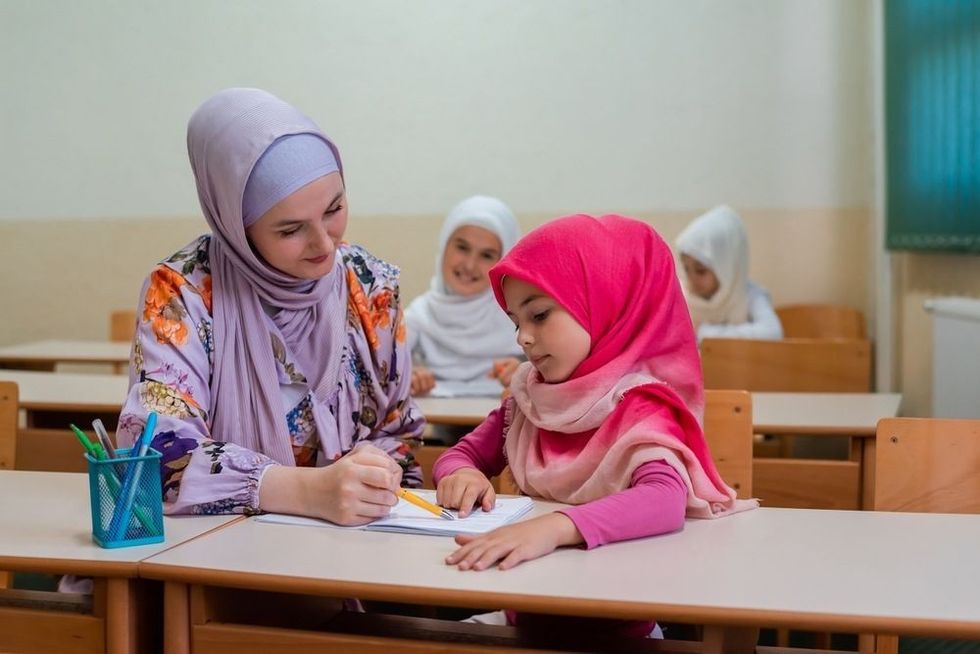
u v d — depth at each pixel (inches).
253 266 61.9
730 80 169.6
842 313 162.2
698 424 58.5
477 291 125.3
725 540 51.7
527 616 59.6
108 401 105.6
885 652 64.9
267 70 181.9
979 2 119.6
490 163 177.5
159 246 187.3
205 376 61.3
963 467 65.3
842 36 165.6
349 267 68.1
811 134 167.8
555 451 61.3
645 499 51.7
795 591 43.5
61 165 188.7
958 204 125.7
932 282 141.3
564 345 58.7
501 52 175.6
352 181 181.2
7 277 192.1
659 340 60.1
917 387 147.6
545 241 59.1
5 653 50.5
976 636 40.0
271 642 47.4
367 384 68.0
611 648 48.9
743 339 116.8
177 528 54.1
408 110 178.7
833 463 89.3
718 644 43.8
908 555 49.0
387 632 51.6
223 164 59.4
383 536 52.5
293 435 64.4
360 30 179.0
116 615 48.4
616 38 172.4
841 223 167.6
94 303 189.9
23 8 187.0
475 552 47.3
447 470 63.7
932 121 135.2
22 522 55.1
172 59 184.1
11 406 77.4
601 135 174.1
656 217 173.3
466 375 124.2
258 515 56.4
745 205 170.4
